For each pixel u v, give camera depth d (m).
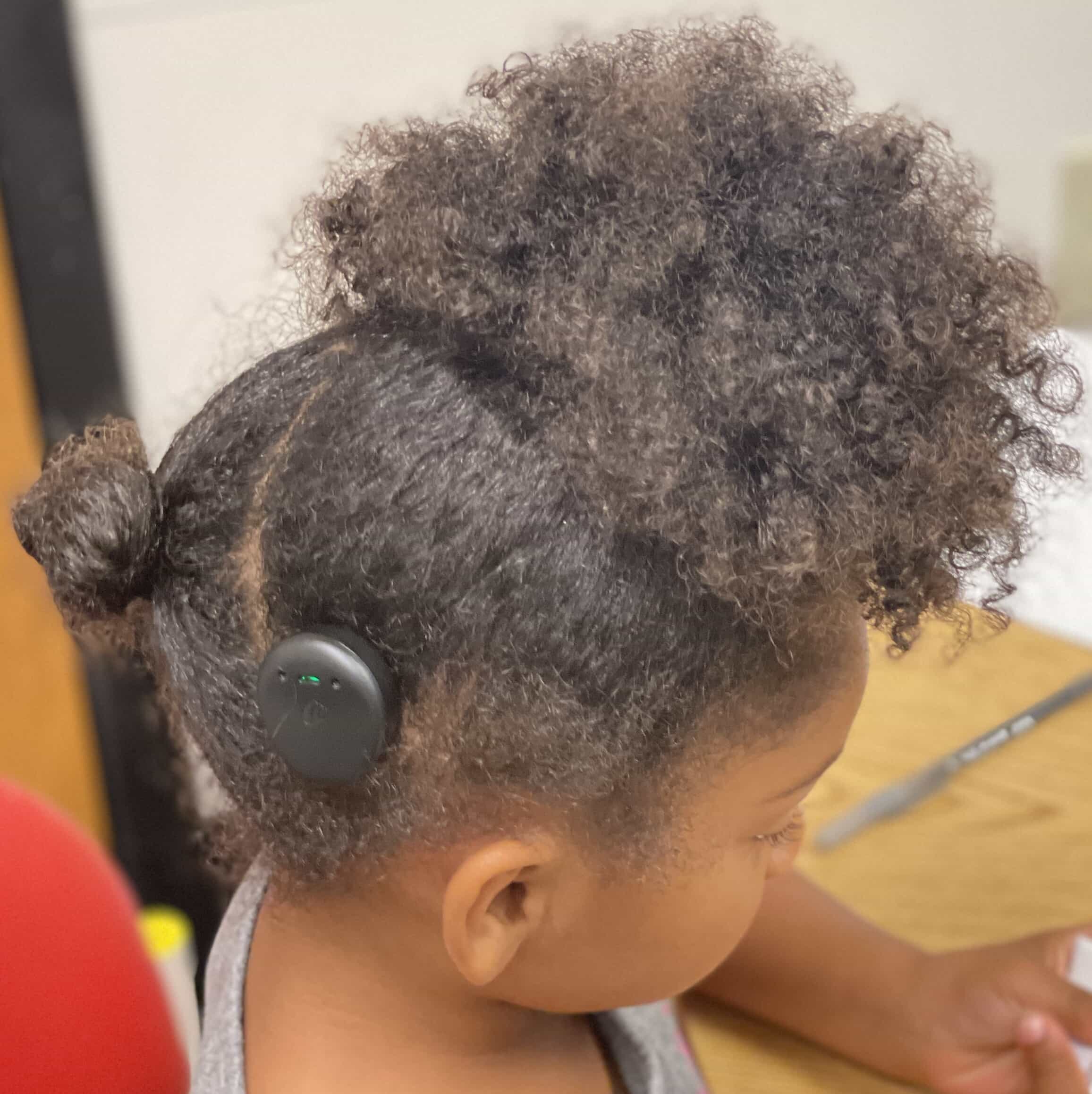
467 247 0.28
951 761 0.58
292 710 0.30
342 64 0.93
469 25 0.93
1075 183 0.92
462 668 0.29
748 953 0.49
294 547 0.30
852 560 0.28
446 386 0.30
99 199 0.95
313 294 0.34
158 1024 0.53
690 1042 0.48
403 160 0.31
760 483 0.27
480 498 0.29
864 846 0.54
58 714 1.06
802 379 0.27
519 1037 0.40
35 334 0.97
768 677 0.31
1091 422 0.49
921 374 0.27
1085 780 0.57
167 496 0.34
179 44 0.91
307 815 0.33
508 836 0.31
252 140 0.95
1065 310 0.78
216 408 0.34
